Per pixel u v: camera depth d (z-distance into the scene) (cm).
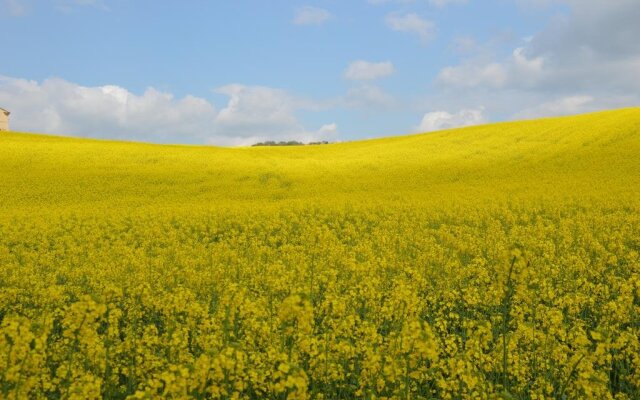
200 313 921
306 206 2997
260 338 845
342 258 1531
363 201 3184
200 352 845
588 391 598
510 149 5262
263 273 1407
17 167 4644
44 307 1147
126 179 4316
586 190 3164
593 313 1109
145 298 1063
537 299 998
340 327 812
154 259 1614
